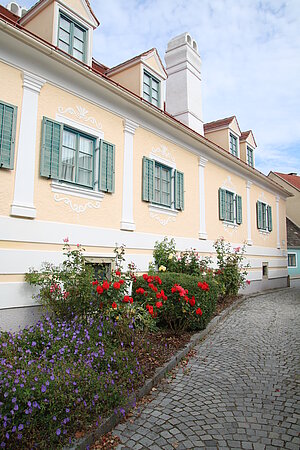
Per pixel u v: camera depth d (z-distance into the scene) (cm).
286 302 1136
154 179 888
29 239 562
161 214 900
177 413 361
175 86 1264
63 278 531
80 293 511
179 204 962
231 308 941
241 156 1514
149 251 841
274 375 465
